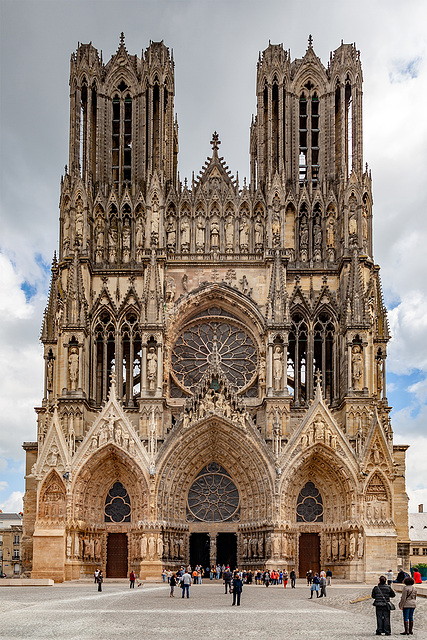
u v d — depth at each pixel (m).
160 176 98.94
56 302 100.81
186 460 91.56
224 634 40.28
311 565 90.56
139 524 88.06
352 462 88.81
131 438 90.12
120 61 104.75
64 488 88.25
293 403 95.19
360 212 97.31
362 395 91.25
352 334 92.56
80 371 92.44
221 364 96.88
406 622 41.78
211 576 90.31
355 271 94.06
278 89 102.56
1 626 42.03
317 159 105.12
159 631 41.12
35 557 86.38
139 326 94.12
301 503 91.62
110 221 99.62
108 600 59.84
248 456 90.94
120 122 103.56
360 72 103.00
